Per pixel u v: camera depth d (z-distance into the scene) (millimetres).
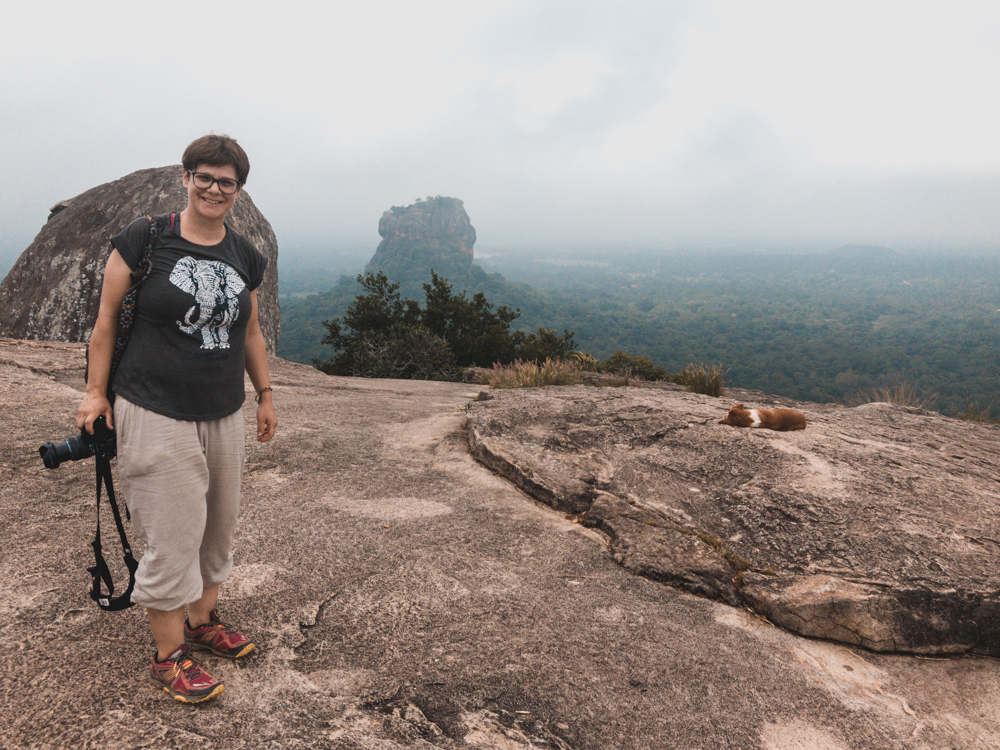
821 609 2945
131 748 1711
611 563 3395
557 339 29766
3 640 2125
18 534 2926
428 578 2992
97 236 10867
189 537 1837
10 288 11094
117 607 1933
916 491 4020
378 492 4094
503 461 4586
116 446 1810
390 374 22688
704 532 3674
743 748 2184
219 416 1879
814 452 4613
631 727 2191
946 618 2949
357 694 2119
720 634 2871
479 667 2369
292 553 3057
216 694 1949
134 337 1763
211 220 1822
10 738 1712
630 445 4875
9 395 4926
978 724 2500
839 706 2486
